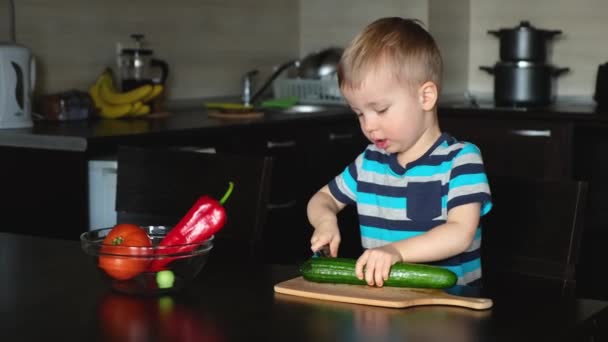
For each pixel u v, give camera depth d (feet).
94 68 11.27
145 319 3.53
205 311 3.65
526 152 12.28
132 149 6.02
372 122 4.90
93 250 3.89
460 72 14.69
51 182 8.54
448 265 4.89
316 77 13.08
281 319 3.53
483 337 3.30
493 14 14.62
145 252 3.82
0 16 10.03
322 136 11.46
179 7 12.44
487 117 12.55
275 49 14.29
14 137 8.66
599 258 12.91
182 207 5.76
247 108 11.35
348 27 14.38
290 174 10.93
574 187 4.94
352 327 3.42
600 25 13.69
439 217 5.08
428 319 3.53
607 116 11.51
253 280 4.18
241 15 13.55
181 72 12.57
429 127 5.08
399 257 4.11
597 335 3.64
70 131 8.86
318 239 4.75
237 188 5.49
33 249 4.86
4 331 3.38
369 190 5.32
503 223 5.15
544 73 12.87
